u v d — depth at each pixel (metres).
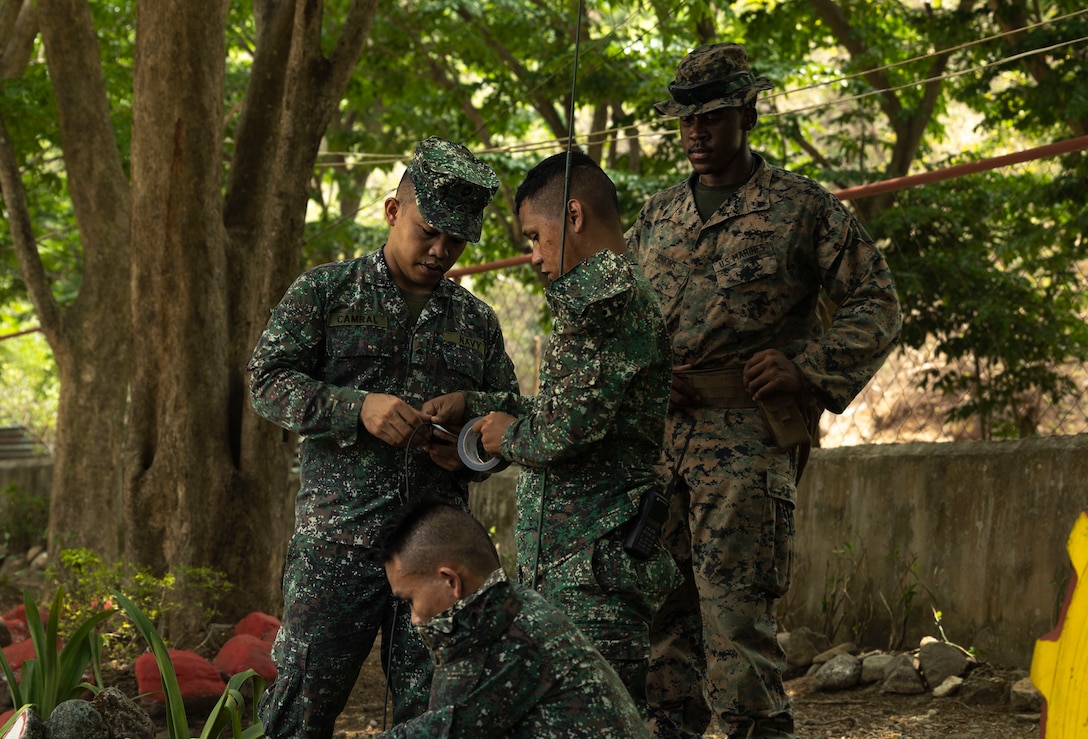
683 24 10.16
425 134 12.23
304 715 2.86
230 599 5.41
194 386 5.46
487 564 2.04
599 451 2.46
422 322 2.94
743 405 3.22
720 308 3.27
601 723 1.96
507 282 11.16
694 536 3.20
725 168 3.39
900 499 5.21
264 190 6.01
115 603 5.27
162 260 5.48
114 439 7.86
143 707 4.16
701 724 3.38
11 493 10.31
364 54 11.54
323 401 2.77
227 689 3.44
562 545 2.45
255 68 6.06
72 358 7.80
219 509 5.44
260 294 5.40
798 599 5.54
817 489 5.54
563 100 11.51
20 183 7.61
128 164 9.26
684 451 3.24
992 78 9.07
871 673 4.68
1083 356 7.68
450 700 1.96
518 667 1.97
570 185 2.55
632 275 2.45
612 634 2.41
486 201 2.83
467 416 2.81
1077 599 2.01
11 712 3.73
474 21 11.28
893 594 5.17
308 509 2.87
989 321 7.58
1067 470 4.66
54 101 8.27
